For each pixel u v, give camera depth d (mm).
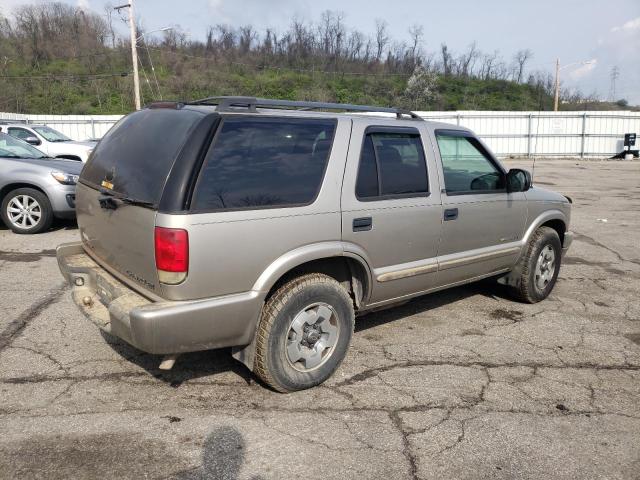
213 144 3221
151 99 49625
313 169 3627
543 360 4320
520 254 5398
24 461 2881
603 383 3957
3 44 54500
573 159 34438
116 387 3682
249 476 2812
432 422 3371
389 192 4074
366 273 3965
